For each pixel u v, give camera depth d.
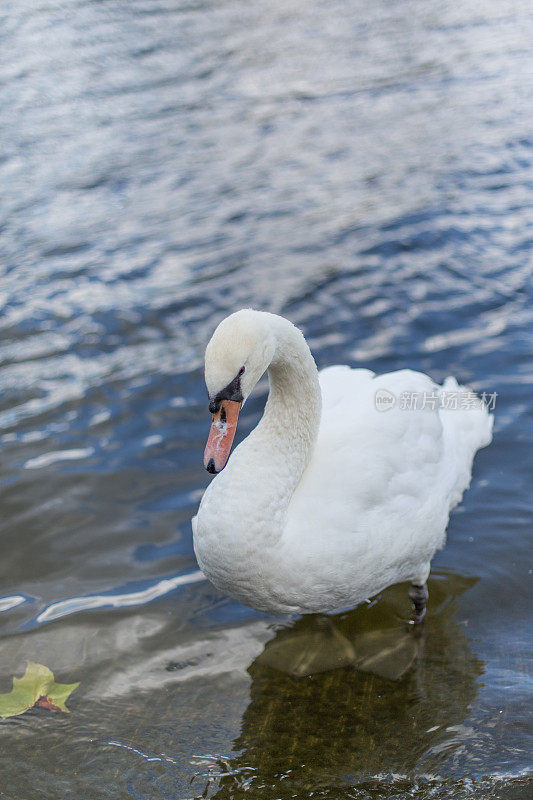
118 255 8.98
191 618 4.82
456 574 5.11
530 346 7.08
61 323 7.78
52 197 10.39
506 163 10.52
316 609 4.50
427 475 4.73
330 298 7.96
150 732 4.15
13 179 10.90
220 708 4.30
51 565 5.14
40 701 4.30
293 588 4.21
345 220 9.45
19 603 4.87
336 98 13.17
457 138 11.38
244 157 11.27
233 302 7.97
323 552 4.15
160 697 4.35
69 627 4.73
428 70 14.07
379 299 7.92
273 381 4.31
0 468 5.94
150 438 6.23
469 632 4.74
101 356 7.27
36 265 8.83
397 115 12.34
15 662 4.51
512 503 5.60
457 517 5.53
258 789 3.85
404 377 5.01
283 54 15.26
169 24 17.02
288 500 4.16
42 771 3.94
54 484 5.78
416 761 3.97
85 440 6.23
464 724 4.16
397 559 4.52
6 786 3.86
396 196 9.93
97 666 4.51
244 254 8.85
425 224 9.20
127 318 7.80
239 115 12.70
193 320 7.73
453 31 16.05
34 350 7.39
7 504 5.60
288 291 8.11
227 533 4.04
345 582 4.31
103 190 10.53
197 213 9.84
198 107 13.05
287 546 4.10
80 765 3.97
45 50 15.54
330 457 4.41
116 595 4.95
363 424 4.60
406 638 4.75
